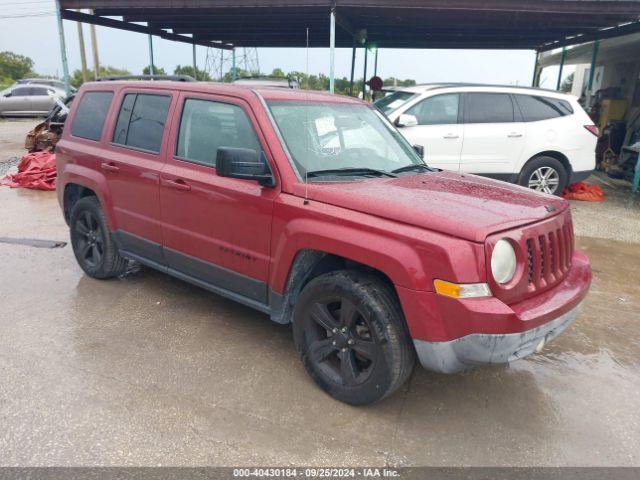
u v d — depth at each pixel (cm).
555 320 285
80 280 495
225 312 435
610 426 304
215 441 275
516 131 823
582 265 344
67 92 1173
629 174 1141
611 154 1255
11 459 256
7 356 352
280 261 325
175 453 265
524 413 314
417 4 911
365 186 324
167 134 402
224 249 362
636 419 312
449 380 349
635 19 1039
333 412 305
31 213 754
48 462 255
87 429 280
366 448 276
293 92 384
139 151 425
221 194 354
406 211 280
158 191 400
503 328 256
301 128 356
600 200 949
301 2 929
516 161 832
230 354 367
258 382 333
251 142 346
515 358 274
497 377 355
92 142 473
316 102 386
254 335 396
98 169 458
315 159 345
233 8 1002
